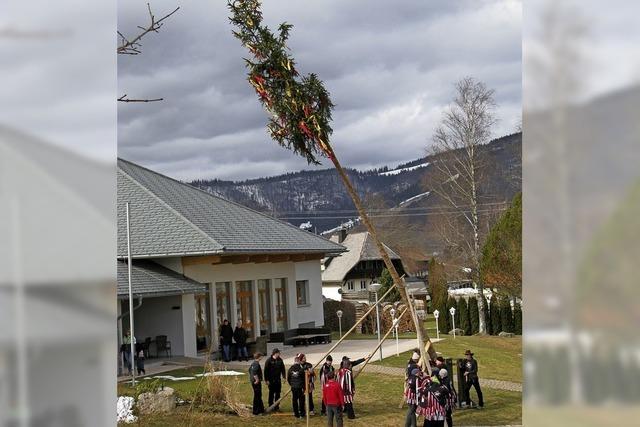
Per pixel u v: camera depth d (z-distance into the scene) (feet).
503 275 108.88
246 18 31.89
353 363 59.31
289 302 106.52
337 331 126.21
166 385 66.49
